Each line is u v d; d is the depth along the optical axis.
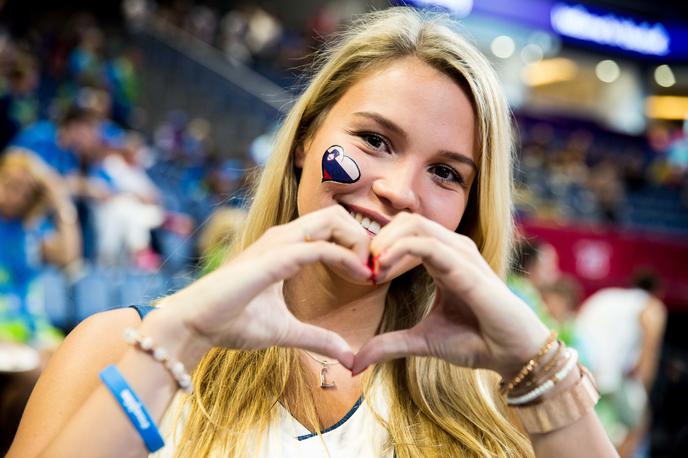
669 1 15.73
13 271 2.92
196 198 5.98
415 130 0.99
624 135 15.79
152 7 12.02
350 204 1.00
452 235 0.85
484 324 0.85
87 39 8.84
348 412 1.06
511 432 1.11
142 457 0.80
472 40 1.19
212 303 0.79
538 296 3.71
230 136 9.69
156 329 0.81
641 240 7.13
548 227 6.83
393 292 1.21
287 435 1.01
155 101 9.66
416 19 1.09
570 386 0.89
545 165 11.46
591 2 15.07
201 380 1.07
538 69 17.23
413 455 1.02
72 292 3.09
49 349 2.11
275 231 0.83
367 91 1.03
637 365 4.14
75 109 4.20
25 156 3.04
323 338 0.85
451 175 1.04
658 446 5.23
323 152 1.02
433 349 0.88
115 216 4.01
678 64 16.22
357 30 1.22
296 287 1.10
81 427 0.79
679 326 7.29
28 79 6.82
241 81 10.89
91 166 4.21
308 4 14.62
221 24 12.83
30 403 0.94
